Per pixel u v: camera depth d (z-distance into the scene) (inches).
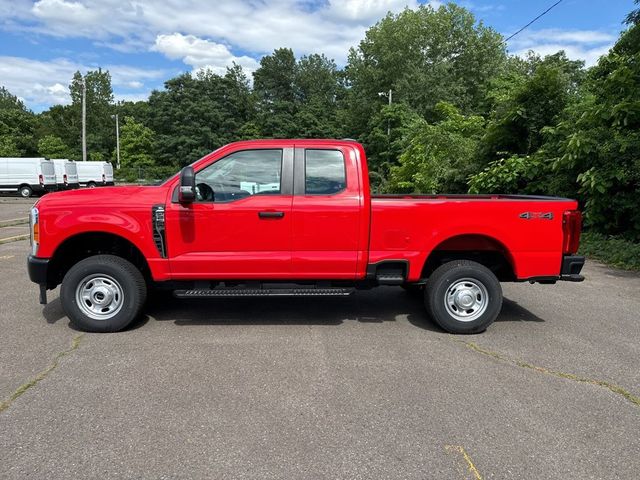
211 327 209.0
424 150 693.9
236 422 130.4
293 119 2425.0
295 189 197.5
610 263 362.0
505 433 126.5
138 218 193.9
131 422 129.7
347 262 199.5
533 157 466.6
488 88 771.4
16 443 119.2
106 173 1432.1
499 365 170.7
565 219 203.8
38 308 233.3
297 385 152.8
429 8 1791.3
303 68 3321.9
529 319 226.5
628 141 370.3
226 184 197.5
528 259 204.2
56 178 1202.0
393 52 1721.2
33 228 197.3
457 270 201.2
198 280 200.2
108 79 3678.6
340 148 199.2
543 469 111.6
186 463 112.2
